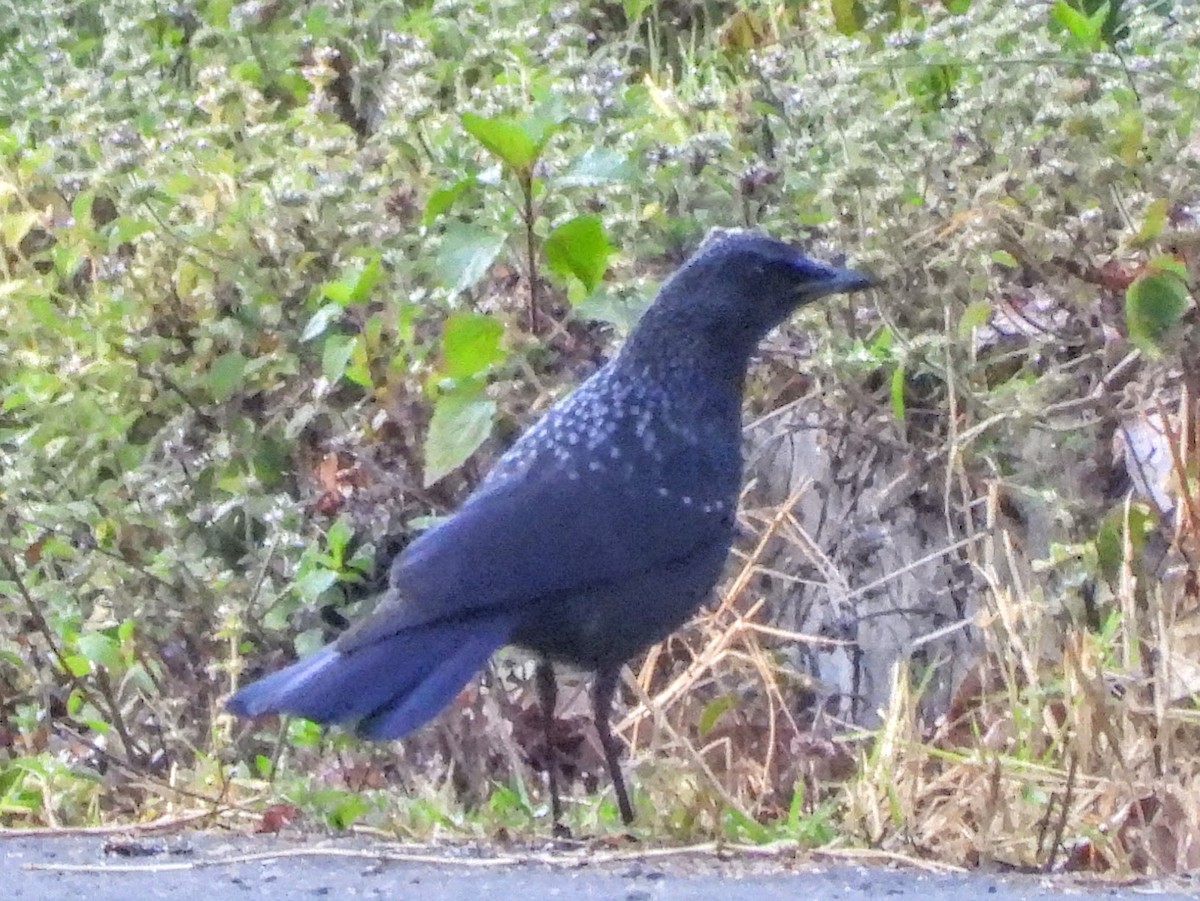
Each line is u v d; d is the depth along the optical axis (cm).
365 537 834
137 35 1094
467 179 773
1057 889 572
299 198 847
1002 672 751
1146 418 789
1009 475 811
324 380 821
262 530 862
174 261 884
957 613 807
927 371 795
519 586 632
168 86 1062
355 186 855
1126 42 889
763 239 683
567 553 639
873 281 677
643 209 853
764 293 677
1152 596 743
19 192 973
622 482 653
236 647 764
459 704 779
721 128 907
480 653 625
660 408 668
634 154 855
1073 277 786
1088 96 863
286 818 686
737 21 1068
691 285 675
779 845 625
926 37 863
